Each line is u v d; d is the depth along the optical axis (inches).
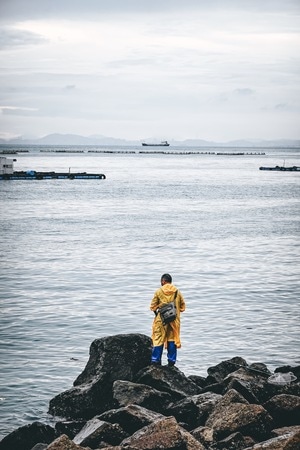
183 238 2128.4
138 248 1900.8
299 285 1401.3
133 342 734.5
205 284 1400.1
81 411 690.2
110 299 1249.4
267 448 534.3
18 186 4608.8
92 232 2265.0
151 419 617.9
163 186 4849.9
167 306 728.3
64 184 4879.4
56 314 1130.7
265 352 938.7
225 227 2444.6
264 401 679.1
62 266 1600.6
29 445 616.7
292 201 3671.3
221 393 700.0
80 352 924.6
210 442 579.8
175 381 708.0
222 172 7209.6
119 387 682.8
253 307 1199.6
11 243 1989.4
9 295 1278.3
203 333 1024.9
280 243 2038.6
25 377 825.5
